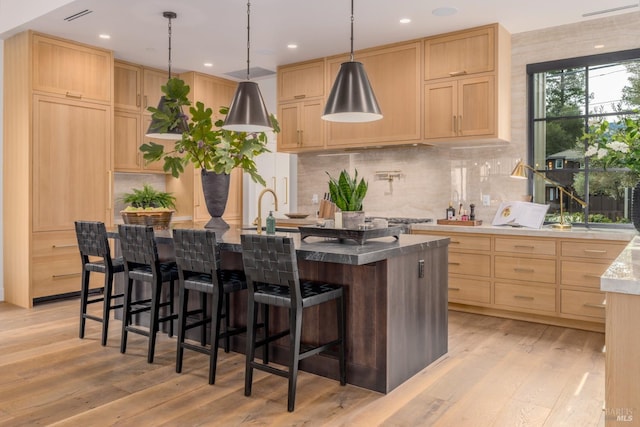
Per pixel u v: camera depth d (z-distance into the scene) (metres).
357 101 2.88
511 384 2.77
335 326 2.84
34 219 4.64
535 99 4.70
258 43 5.00
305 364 2.97
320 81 5.52
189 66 5.92
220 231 3.77
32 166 4.61
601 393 2.64
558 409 2.45
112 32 4.66
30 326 3.99
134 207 4.06
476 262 4.36
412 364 2.88
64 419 2.33
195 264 2.87
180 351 2.96
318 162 6.06
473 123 4.52
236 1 3.90
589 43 4.35
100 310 4.55
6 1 4.62
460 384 2.77
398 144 5.00
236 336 3.34
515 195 4.75
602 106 4.38
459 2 3.93
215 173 3.86
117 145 5.62
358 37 4.81
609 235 3.70
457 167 5.07
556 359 3.19
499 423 2.30
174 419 2.33
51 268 4.78
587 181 4.47
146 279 3.22
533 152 4.70
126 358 3.21
